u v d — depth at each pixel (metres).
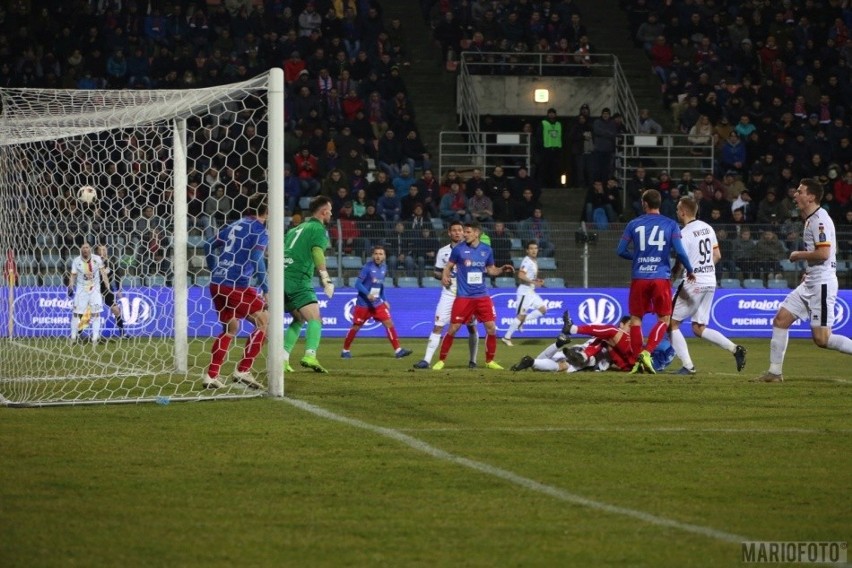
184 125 24.80
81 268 35.53
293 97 52.09
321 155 50.06
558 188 54.28
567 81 56.72
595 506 11.70
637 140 54.28
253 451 14.62
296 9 57.38
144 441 15.35
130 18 53.91
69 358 30.92
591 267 45.62
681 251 25.58
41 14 53.56
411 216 47.22
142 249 38.97
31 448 14.78
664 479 13.12
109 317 39.47
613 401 20.08
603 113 52.84
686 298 26.34
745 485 12.82
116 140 36.44
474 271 27.97
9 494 12.07
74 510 11.38
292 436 15.80
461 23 58.78
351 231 44.28
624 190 53.34
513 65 57.78
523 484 12.74
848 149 54.69
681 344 26.53
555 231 45.72
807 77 57.56
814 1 61.78
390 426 16.80
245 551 9.95
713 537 10.52
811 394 21.36
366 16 57.31
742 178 54.34
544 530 10.74
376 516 11.23
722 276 46.06
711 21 60.44
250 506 11.61
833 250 23.02
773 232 45.94
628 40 62.03
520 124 59.09
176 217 24.77
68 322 38.22
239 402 19.42
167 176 36.28
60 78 52.25
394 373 25.44
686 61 59.16
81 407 18.78
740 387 22.47
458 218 47.88
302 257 24.95
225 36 54.47
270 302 20.11
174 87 51.47
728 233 46.03
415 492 12.30
